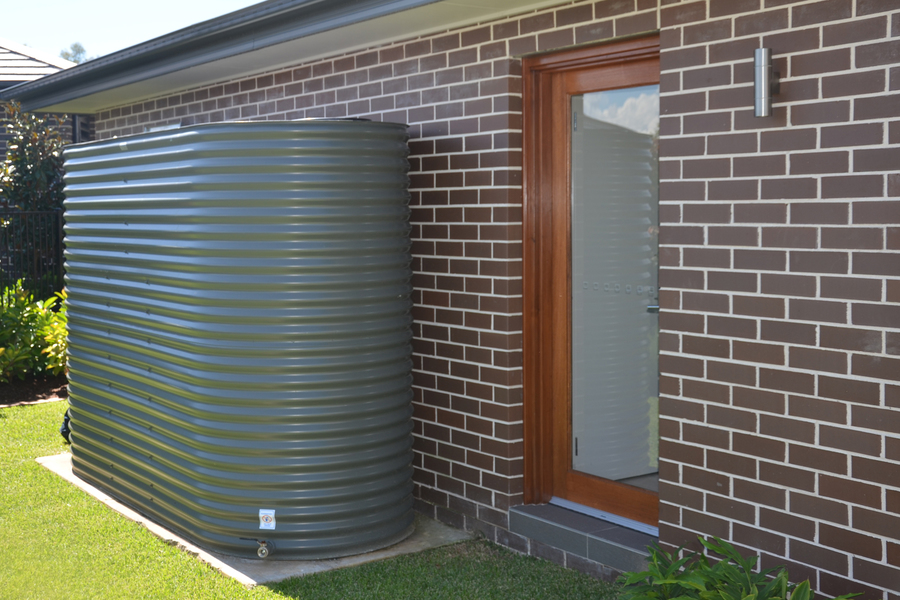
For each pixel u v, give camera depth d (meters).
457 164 5.58
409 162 5.90
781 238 3.96
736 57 4.09
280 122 4.91
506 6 5.00
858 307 3.71
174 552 5.25
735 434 4.18
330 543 5.13
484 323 5.47
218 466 5.12
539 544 5.20
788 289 3.94
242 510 5.11
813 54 3.81
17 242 11.72
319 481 5.08
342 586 4.74
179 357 5.28
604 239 5.14
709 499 4.30
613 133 5.06
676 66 4.34
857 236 3.70
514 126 5.27
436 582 4.81
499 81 5.28
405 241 5.30
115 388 6.09
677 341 4.40
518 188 5.32
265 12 5.65
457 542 5.47
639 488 5.04
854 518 3.77
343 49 6.32
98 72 8.07
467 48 5.47
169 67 7.16
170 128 5.29
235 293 4.98
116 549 5.28
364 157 5.04
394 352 5.25
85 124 15.20
